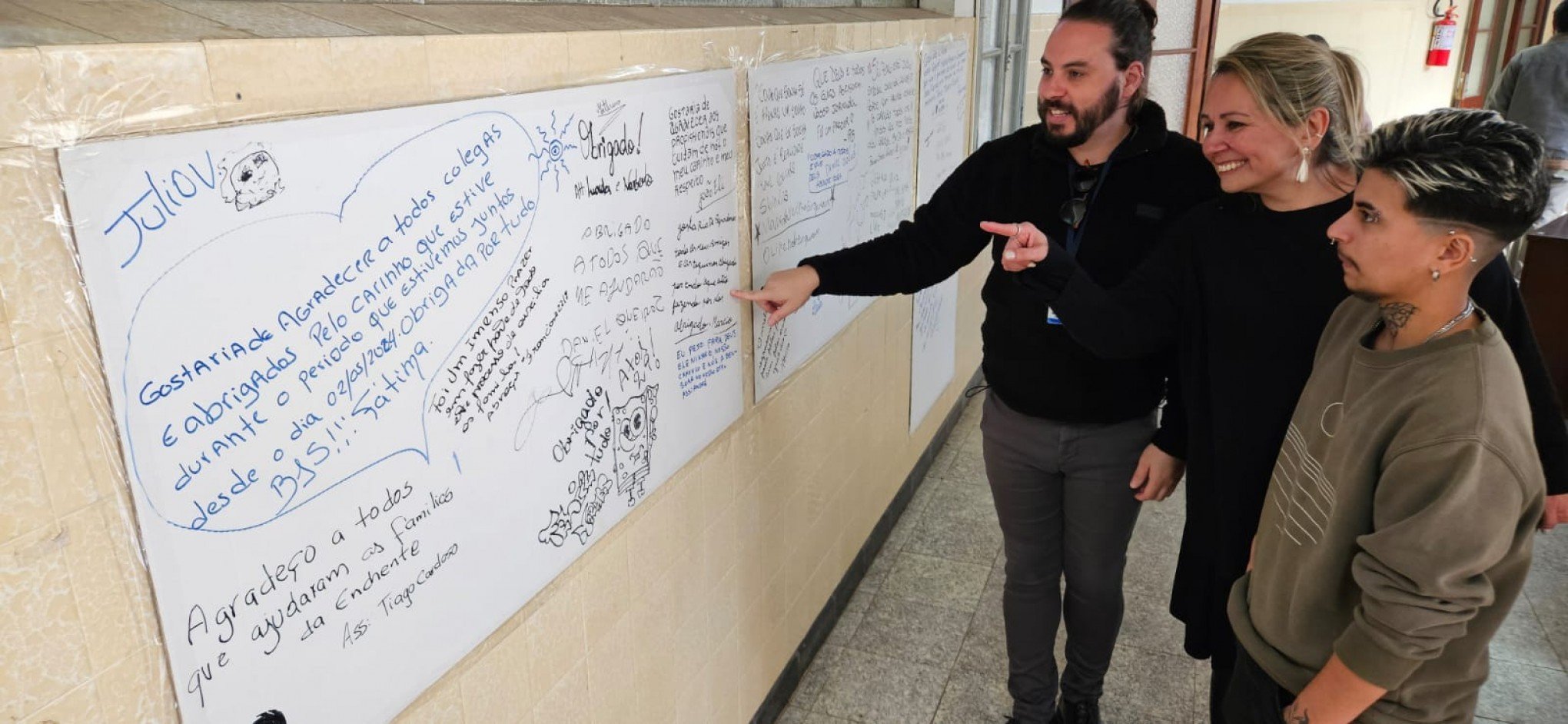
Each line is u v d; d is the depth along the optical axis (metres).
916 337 3.11
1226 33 6.48
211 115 0.76
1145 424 1.87
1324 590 1.20
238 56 0.78
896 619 2.63
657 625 1.63
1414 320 1.08
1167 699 2.29
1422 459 1.03
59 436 0.69
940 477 3.47
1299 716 1.21
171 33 0.76
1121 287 1.64
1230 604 1.44
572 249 1.24
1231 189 1.44
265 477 0.85
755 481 1.96
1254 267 1.45
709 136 1.55
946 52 2.94
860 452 2.66
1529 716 2.19
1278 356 1.45
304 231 0.85
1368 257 1.07
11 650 0.69
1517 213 0.97
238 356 0.81
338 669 0.96
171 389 0.76
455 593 1.12
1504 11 8.60
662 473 1.56
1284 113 1.34
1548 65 4.69
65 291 0.68
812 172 2.00
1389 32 7.29
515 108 1.09
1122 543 1.94
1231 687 1.43
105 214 0.70
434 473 1.05
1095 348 1.62
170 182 0.73
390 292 0.96
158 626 0.78
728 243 1.67
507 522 1.19
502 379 1.14
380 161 0.92
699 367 1.64
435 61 0.98
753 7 2.02
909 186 2.70
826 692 2.34
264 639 0.88
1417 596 1.04
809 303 2.11
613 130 1.29
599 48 1.25
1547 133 4.73
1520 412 1.02
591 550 1.40
